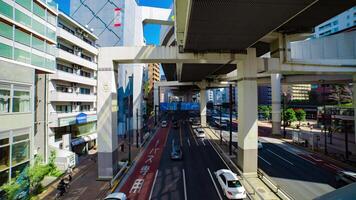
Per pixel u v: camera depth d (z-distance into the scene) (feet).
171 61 75.97
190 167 79.30
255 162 72.79
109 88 70.85
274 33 75.61
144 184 63.26
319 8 51.49
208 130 176.24
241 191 51.85
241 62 76.07
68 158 78.23
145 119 193.06
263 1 39.40
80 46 111.14
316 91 269.23
